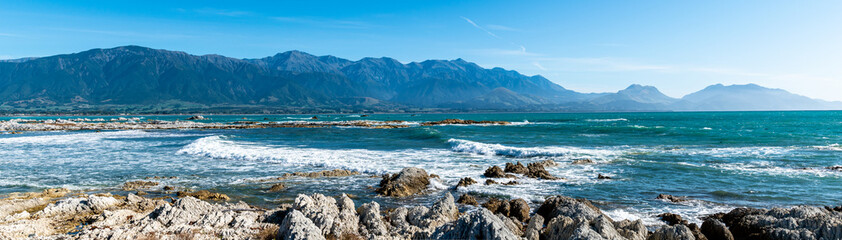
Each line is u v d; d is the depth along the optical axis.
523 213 17.00
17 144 49.38
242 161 32.81
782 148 37.72
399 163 31.05
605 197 20.44
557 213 15.98
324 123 106.94
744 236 14.02
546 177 24.91
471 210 18.17
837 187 21.66
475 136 58.78
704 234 14.05
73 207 16.55
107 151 40.78
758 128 75.69
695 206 18.56
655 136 54.97
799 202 19.09
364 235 12.91
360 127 93.81
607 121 133.12
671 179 24.36
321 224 13.26
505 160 32.75
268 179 25.58
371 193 22.00
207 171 28.45
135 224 13.91
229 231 13.11
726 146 40.84
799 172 25.72
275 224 13.96
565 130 72.12
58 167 30.42
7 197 20.05
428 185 23.39
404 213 15.20
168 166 30.64
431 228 13.03
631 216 17.03
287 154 35.78
